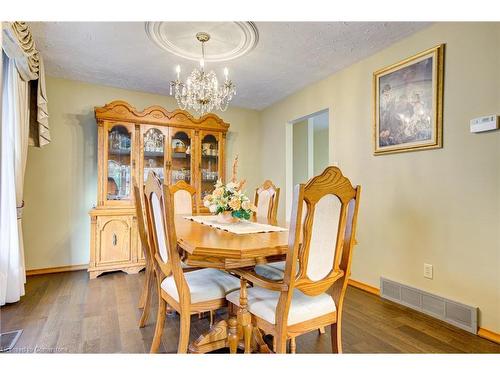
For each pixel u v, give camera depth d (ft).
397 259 8.49
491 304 6.41
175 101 13.65
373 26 7.66
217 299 5.27
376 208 9.17
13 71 7.73
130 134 11.49
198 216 8.74
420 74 7.84
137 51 9.07
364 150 9.61
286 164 13.78
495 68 6.36
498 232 6.33
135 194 7.00
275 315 4.48
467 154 6.86
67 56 9.38
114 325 6.78
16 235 7.93
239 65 10.13
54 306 7.82
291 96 13.26
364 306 8.11
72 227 11.50
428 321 7.18
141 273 10.96
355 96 9.95
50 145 11.14
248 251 4.36
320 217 4.49
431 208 7.63
